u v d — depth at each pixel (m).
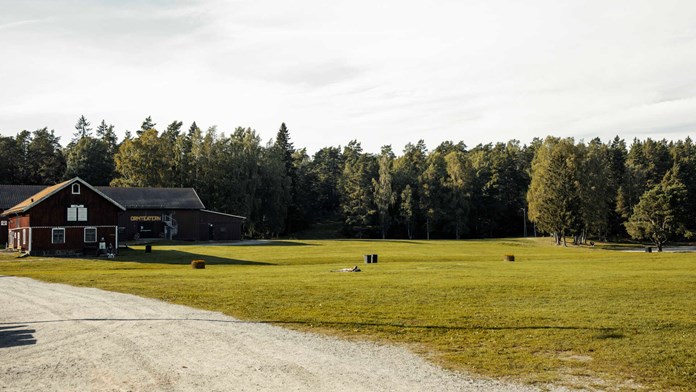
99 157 122.00
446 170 128.88
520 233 129.50
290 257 52.53
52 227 55.97
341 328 15.47
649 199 83.44
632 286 23.66
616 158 131.38
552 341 13.81
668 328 15.20
